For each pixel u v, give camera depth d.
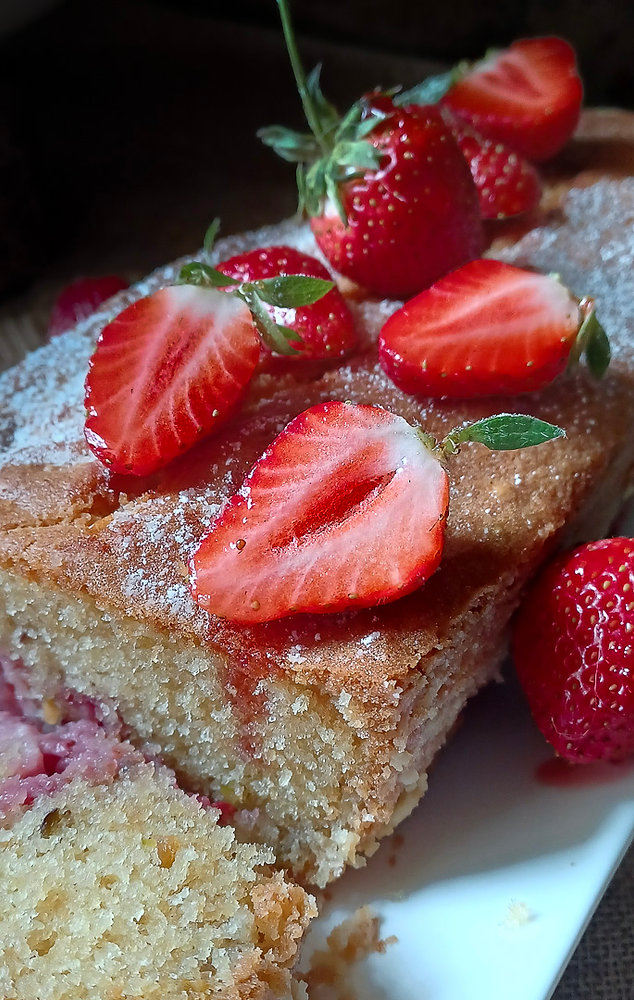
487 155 0.28
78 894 0.21
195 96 0.43
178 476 0.24
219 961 0.20
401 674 0.21
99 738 0.24
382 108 0.25
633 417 0.24
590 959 0.22
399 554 0.21
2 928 0.21
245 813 0.23
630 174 0.30
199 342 0.23
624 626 0.21
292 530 0.21
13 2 0.39
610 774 0.22
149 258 0.37
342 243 0.26
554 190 0.29
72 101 0.43
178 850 0.22
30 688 0.24
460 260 0.26
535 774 0.23
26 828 0.22
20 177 0.37
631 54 0.38
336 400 0.24
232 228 0.38
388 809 0.22
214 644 0.21
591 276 0.27
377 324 0.26
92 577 0.22
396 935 0.21
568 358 0.24
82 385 0.26
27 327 0.36
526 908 0.21
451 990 0.20
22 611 0.23
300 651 0.21
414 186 0.25
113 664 0.23
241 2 0.43
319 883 0.22
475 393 0.24
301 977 0.21
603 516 0.25
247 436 0.24
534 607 0.22
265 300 0.24
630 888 0.23
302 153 0.26
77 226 0.39
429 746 0.22
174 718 0.23
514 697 0.24
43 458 0.25
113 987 0.20
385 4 0.40
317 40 0.42
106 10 0.44
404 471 0.21
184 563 0.22
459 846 0.22
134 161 0.41
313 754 0.22
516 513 0.23
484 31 0.39
